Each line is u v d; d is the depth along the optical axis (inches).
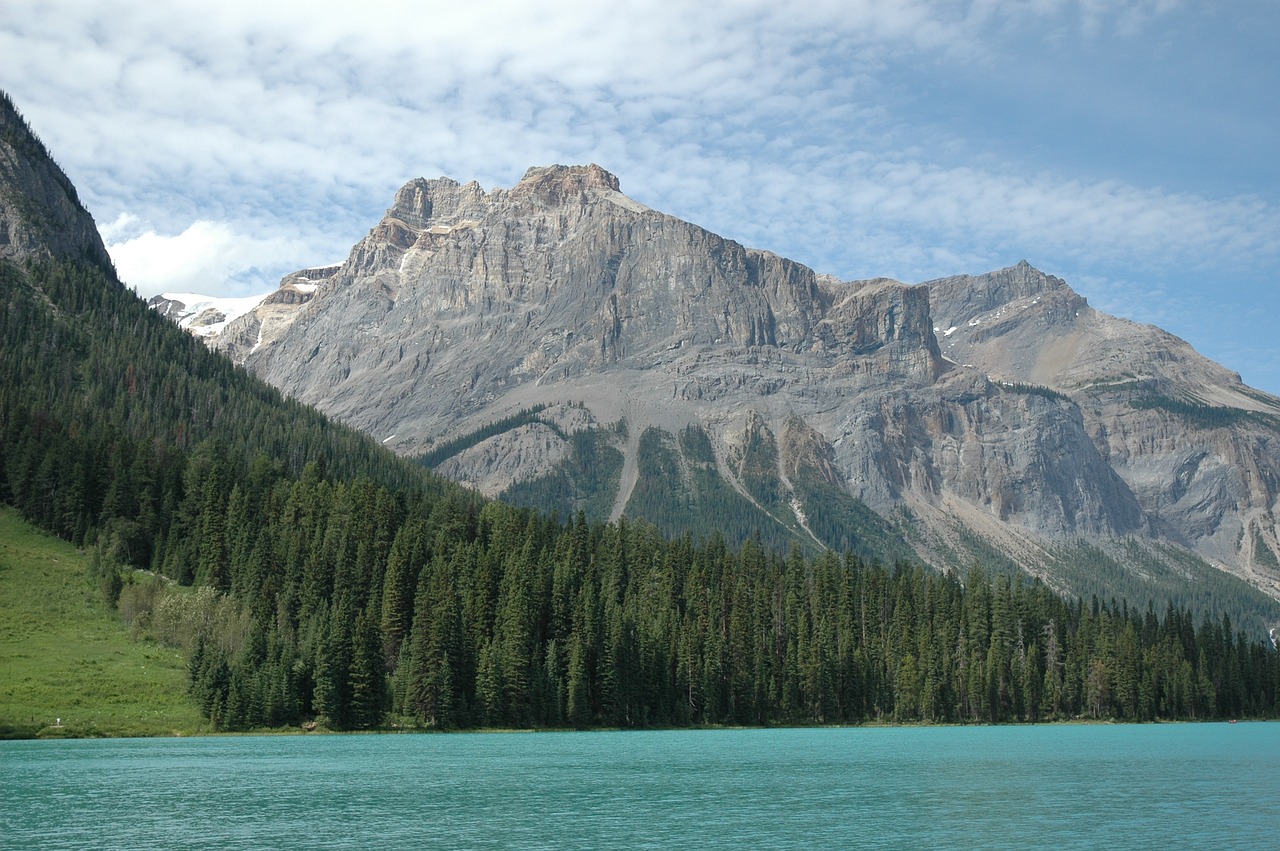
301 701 7475.4
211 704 7037.4
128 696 7076.8
